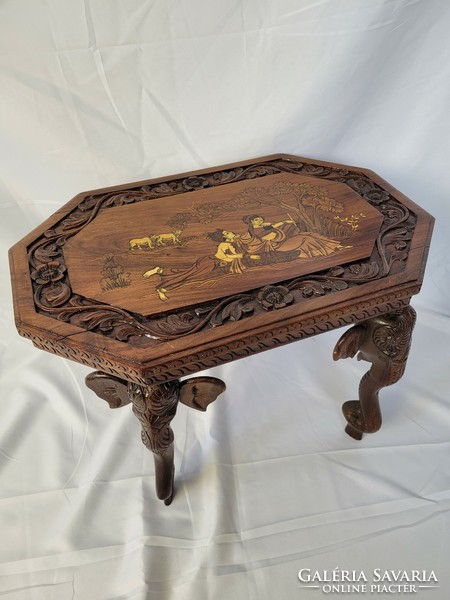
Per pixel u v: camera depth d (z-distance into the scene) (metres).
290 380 1.66
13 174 1.48
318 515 1.31
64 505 1.35
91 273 1.06
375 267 1.05
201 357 0.90
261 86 1.37
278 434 1.51
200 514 1.32
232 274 1.05
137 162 1.48
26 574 1.22
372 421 1.40
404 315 1.13
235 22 1.25
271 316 0.95
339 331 1.81
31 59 1.26
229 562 1.22
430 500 1.33
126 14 1.21
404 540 1.26
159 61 1.29
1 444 1.48
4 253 1.63
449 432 1.49
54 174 1.48
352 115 1.44
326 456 1.45
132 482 1.39
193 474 1.41
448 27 1.28
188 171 1.51
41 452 1.47
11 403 1.59
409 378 1.64
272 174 1.38
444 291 1.81
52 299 0.99
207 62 1.31
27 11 1.19
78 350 0.91
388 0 1.23
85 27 1.22
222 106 1.40
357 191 1.29
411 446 1.46
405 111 1.44
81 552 1.25
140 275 1.05
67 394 1.61
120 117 1.38
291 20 1.26
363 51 1.31
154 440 1.08
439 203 1.62
